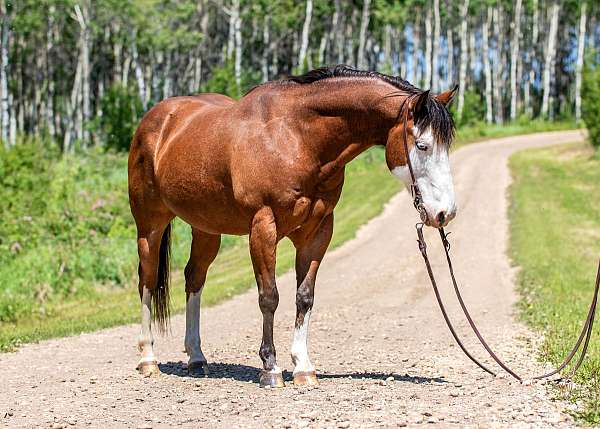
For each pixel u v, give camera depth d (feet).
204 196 24.80
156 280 28.37
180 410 21.33
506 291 51.80
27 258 56.34
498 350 31.07
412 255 69.15
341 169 23.29
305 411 20.35
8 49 170.30
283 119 23.04
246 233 25.20
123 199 73.41
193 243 27.63
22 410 21.81
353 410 20.34
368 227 85.35
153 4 171.53
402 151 21.90
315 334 36.19
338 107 22.54
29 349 33.27
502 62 266.77
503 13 260.62
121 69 236.22
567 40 284.61
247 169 23.00
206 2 201.36
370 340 34.45
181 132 26.20
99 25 189.78
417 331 37.14
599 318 37.19
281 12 187.32
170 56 208.95
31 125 213.66
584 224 82.99
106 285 57.52
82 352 32.42
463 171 123.34
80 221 66.18
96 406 22.08
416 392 22.56
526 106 245.86
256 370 27.66
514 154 142.72
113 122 154.81
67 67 214.28
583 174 116.98
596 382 22.95
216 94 29.25
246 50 232.53
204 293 50.85
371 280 57.98
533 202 95.25
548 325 36.04
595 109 138.41
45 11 174.29
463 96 208.74
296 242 23.97
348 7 224.33
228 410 21.03
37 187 75.31
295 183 22.67
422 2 200.54
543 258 63.93
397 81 22.84
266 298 23.24
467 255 68.74
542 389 22.74
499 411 20.10
